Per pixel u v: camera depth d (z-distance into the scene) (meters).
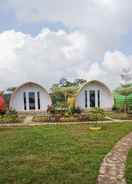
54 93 48.16
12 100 36.56
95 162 10.60
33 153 12.37
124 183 8.30
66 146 13.85
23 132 19.22
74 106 36.47
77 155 11.84
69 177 8.83
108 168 9.88
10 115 29.34
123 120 27.44
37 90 37.50
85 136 17.08
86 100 38.59
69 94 42.56
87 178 8.71
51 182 8.38
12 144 14.49
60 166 10.11
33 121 27.34
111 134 17.80
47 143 14.70
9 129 21.28
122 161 10.84
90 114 30.12
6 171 9.53
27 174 9.16
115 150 12.91
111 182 8.39
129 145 14.13
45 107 37.69
